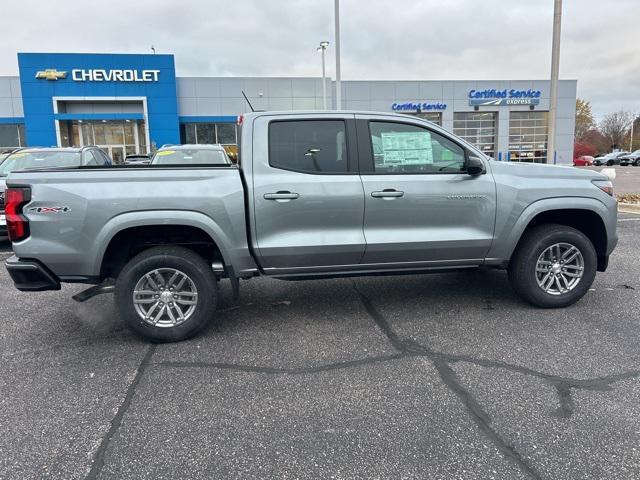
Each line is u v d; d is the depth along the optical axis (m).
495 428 2.87
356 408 3.12
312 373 3.62
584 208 4.72
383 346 4.09
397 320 4.70
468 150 4.61
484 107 35.75
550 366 3.65
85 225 3.93
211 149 9.96
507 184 4.61
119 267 4.36
